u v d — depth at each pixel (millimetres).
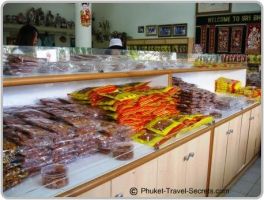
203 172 2252
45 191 1161
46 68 1465
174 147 1767
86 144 1463
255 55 5293
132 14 7391
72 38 7539
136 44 7133
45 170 1229
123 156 1483
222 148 2559
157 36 6953
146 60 2180
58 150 1326
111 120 1704
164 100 2043
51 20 6941
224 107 2840
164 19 6770
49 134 1309
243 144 3176
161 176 1693
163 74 2186
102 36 8031
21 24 6375
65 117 1479
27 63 1391
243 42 5520
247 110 3111
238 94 3602
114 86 1945
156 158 1612
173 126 1857
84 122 1492
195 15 6188
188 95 2283
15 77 1257
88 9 4906
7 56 1345
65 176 1226
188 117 2088
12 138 1259
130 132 1669
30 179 1241
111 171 1353
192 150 2000
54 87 1803
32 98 1707
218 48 5879
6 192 1142
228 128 2617
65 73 1480
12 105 1623
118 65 1830
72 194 1169
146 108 1864
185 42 6191
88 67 1654
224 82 3652
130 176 1441
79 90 1923
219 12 5812
